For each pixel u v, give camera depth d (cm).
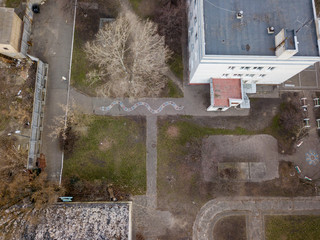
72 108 3738
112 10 3975
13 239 3198
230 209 3581
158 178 3606
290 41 2566
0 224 3275
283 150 3728
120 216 3338
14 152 3522
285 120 3741
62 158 3597
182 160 3653
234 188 3625
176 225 3525
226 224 3544
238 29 2884
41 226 3253
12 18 3378
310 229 3541
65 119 3653
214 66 3050
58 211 3319
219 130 3750
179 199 3578
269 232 3531
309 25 2909
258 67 3103
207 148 3700
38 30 3903
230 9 2916
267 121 3788
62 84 3784
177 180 3612
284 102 3841
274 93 3862
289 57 2741
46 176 3466
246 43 2859
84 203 3372
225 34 2867
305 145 3753
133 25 3878
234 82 3509
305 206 3606
